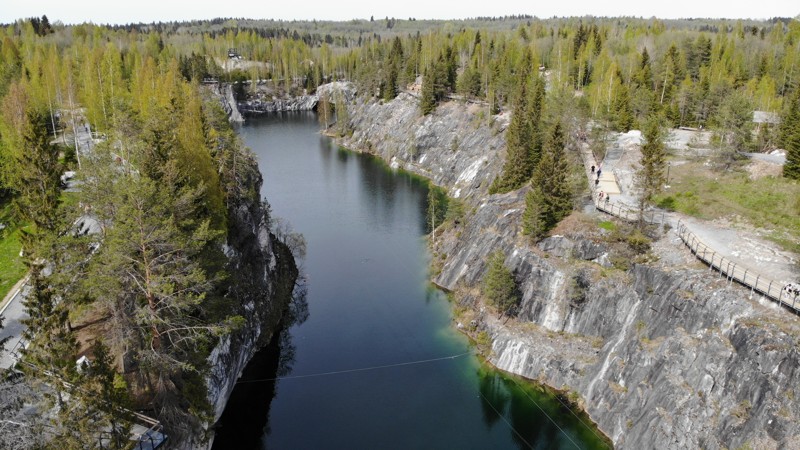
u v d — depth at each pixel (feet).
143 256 144.66
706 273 176.04
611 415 180.34
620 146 325.62
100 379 121.08
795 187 228.63
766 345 142.41
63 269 147.54
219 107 332.39
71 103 380.58
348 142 647.56
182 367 149.07
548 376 207.82
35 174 185.06
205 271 159.94
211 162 214.90
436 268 310.24
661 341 174.81
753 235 200.54
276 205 428.15
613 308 204.54
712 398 150.61
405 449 183.11
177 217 157.69
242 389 209.87
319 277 305.12
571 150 305.73
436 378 218.59
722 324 157.79
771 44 546.67
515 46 630.74
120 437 124.57
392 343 242.17
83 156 196.75
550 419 192.75
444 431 191.31
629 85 413.39
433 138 530.27
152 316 139.33
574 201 242.58
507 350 221.25
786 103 336.08
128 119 262.88
